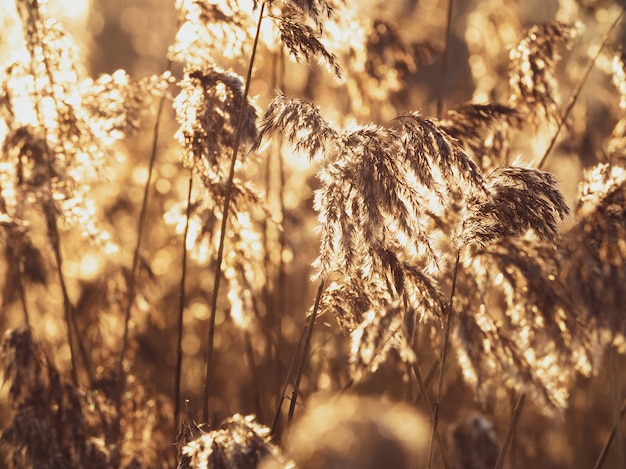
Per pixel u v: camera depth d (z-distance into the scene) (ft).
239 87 5.71
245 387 7.60
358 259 5.35
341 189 5.22
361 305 5.54
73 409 6.15
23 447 5.98
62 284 6.31
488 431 6.62
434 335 6.11
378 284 5.54
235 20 5.89
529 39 6.37
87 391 6.28
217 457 5.23
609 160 6.34
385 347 5.83
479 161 6.17
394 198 5.16
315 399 6.63
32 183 6.21
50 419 6.10
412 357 5.79
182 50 6.01
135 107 6.21
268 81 7.57
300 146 5.22
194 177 6.17
